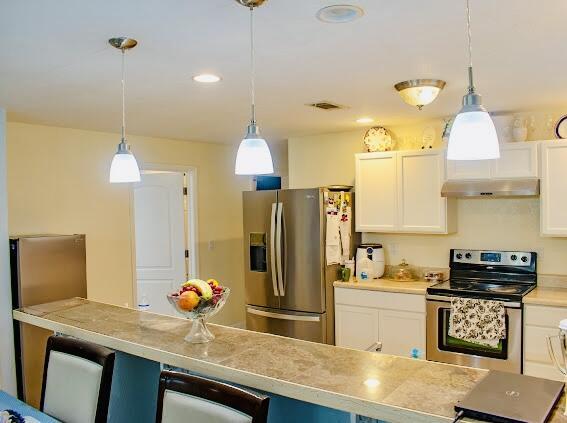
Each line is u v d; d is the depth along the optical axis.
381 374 1.65
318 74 2.57
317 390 1.51
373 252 4.40
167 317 2.57
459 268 4.20
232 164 5.85
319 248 4.11
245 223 4.56
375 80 2.72
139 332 2.26
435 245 4.34
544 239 3.87
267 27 1.85
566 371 1.43
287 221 4.25
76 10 1.66
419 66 2.45
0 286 3.34
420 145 4.32
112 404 2.54
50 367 2.04
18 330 3.41
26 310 2.87
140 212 5.30
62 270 3.61
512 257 3.95
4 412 1.71
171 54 2.18
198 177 5.41
